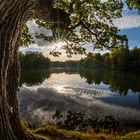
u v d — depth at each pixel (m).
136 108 26.27
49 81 63.53
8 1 3.26
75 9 8.84
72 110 24.50
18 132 4.45
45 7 4.52
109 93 39.00
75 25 9.12
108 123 18.84
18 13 3.59
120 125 18.59
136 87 47.97
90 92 40.09
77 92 40.00
